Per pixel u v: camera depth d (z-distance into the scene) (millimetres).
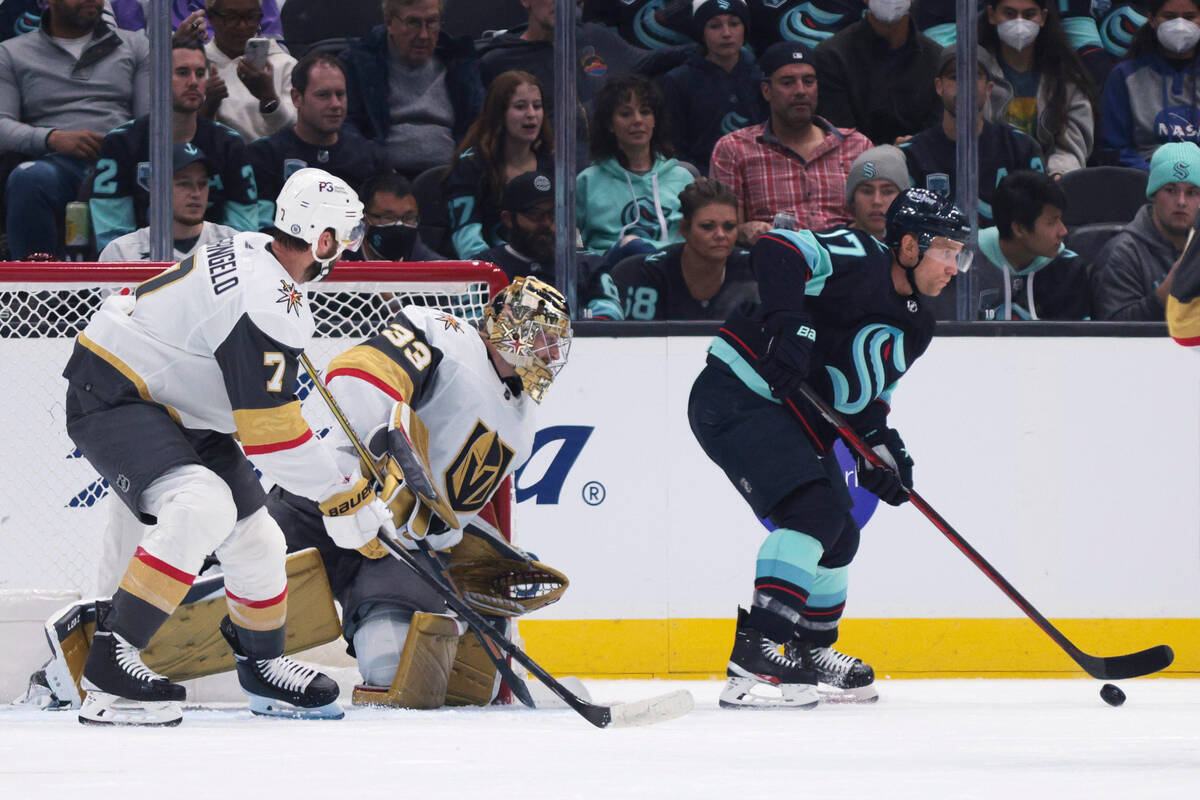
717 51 18734
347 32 20125
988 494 15602
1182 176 17266
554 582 12320
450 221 19172
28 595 12477
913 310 12453
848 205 17766
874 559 15539
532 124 18828
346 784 6418
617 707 9203
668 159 18641
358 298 14516
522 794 6039
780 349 11672
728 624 15430
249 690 10836
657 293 17609
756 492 12078
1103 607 15570
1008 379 15641
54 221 18641
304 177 10070
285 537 12172
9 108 18953
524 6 20156
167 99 16344
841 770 7059
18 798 5906
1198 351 9102
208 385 10070
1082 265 17516
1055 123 18484
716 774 6863
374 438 11008
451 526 11086
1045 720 10484
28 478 14289
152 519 10117
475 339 11828
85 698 10461
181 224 18406
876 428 12617
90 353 10055
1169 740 8867
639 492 15539
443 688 11664
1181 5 18781
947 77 18156
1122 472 15656
